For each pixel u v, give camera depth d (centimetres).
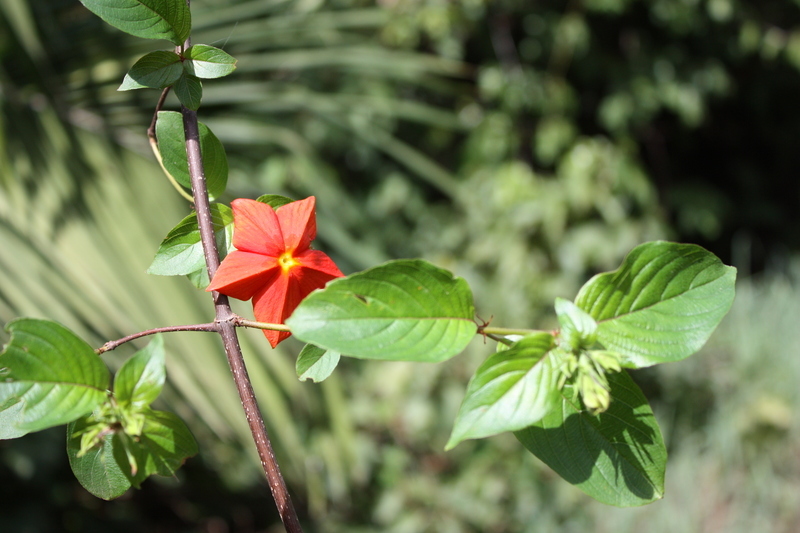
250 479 269
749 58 391
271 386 182
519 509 248
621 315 67
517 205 320
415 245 343
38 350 64
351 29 282
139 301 163
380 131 299
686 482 226
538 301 306
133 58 180
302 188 262
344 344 64
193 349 166
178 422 66
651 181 386
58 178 166
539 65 363
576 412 67
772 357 267
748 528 214
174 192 187
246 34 215
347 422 223
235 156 230
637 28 367
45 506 256
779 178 418
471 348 278
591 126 379
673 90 361
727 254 404
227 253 73
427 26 344
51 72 174
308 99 247
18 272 147
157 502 291
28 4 169
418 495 256
